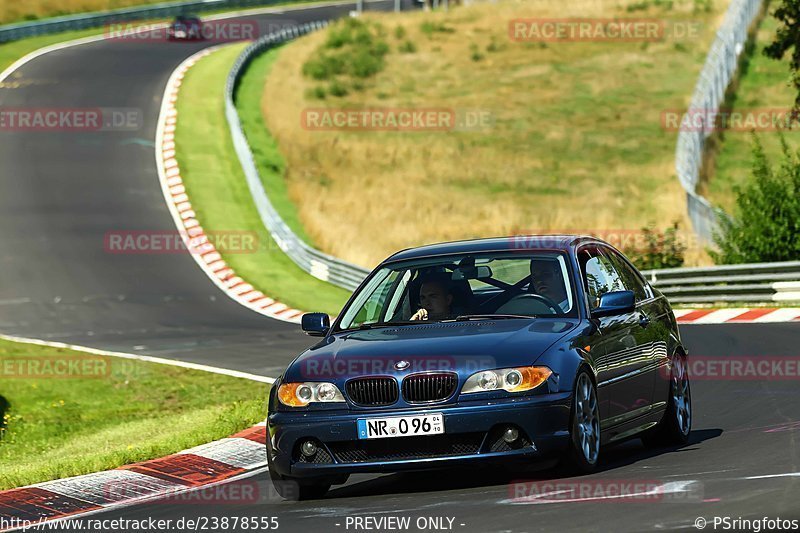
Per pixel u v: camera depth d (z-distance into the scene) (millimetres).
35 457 40281
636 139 147625
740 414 35312
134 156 137625
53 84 168625
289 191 130250
